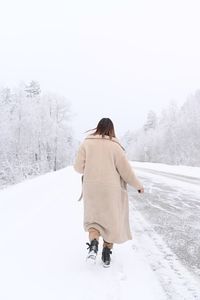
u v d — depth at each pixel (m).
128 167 4.29
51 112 55.81
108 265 4.14
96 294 3.35
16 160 46.66
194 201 9.95
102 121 4.45
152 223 6.88
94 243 4.00
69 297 3.26
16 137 46.94
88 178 4.26
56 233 5.64
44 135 51.97
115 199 4.20
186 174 21.64
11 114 47.28
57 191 11.63
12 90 50.31
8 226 6.07
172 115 81.00
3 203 8.95
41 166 51.22
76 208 8.16
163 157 76.69
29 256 4.46
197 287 3.62
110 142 4.32
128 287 3.56
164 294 3.43
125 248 5.04
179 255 4.74
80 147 4.43
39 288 3.46
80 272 3.94
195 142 68.19
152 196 11.09
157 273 4.02
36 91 69.00
